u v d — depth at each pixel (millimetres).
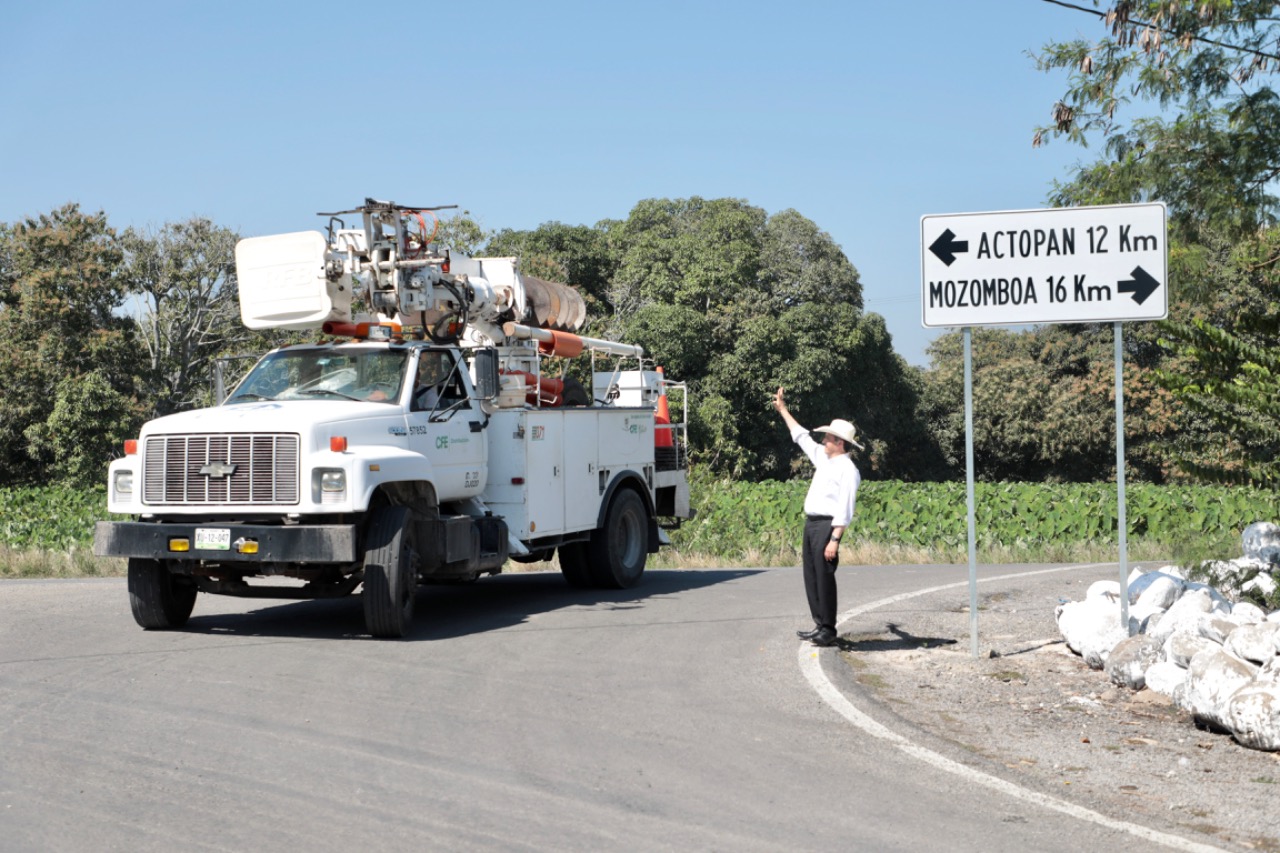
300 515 10211
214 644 9992
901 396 58188
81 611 12000
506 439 12320
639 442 14859
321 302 11734
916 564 20156
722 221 53406
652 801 5727
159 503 10266
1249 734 6875
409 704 7723
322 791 5840
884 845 5160
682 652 9711
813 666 9102
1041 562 21125
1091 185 14859
